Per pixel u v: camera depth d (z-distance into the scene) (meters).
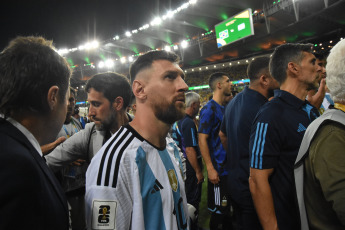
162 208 0.68
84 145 1.35
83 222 1.62
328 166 0.73
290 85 1.26
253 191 1.17
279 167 1.16
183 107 0.72
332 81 0.81
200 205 3.18
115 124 1.33
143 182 0.66
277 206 1.15
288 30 17.88
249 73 1.67
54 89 0.57
